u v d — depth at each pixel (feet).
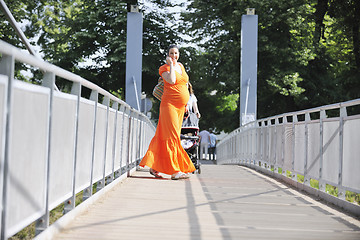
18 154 12.24
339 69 124.06
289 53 115.14
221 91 131.75
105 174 26.23
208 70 125.29
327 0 118.32
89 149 21.72
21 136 12.42
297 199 27.32
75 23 129.90
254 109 80.43
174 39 133.39
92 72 133.49
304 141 31.35
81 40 130.52
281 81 114.21
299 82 119.75
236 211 22.40
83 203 20.43
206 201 25.32
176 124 34.50
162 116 34.55
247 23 80.74
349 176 22.30
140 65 75.10
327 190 40.24
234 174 45.09
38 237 13.69
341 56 121.60
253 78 80.53
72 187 18.60
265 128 46.78
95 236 15.94
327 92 120.78
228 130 140.05
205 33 126.72
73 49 134.00
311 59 117.08
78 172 19.70
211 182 35.58
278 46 114.73
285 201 26.37
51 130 14.96
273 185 34.94
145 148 53.36
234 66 120.37
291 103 124.06
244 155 63.31
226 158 94.58
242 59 80.74
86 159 21.16
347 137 22.62
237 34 117.80
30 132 13.12
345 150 22.89
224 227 18.33
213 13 123.95
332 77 123.24
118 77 132.05
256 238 16.53
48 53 133.90
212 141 125.70
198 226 18.35
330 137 25.52
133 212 20.98
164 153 34.63
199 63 124.47
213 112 180.96
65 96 17.08
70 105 17.84
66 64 132.87
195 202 24.84
